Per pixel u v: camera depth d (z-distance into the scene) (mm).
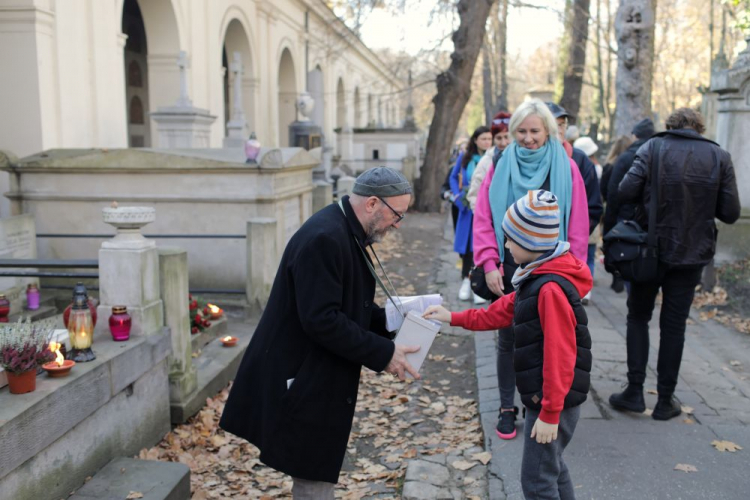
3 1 8914
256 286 6336
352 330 2422
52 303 6492
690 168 3773
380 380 5312
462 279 7887
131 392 3664
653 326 6012
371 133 25812
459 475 3543
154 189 6773
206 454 4066
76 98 10039
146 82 20188
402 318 2754
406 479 3494
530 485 2584
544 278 2473
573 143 7910
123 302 3787
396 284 8578
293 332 2527
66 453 3066
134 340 3721
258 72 20969
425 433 4309
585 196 3639
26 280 6148
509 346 3775
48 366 3059
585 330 2521
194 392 4453
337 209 2559
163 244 6844
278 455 2518
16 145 9148
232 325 6191
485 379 4934
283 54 24891
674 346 3949
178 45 14531
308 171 8133
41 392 2893
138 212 3795
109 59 11078
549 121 3570
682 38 38844
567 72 19344
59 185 6848
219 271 6844
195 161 6629
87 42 10422
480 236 3691
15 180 6879
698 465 3453
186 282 4363
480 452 3795
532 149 3592
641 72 10719
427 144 17609
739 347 5520
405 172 23406
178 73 14586
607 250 4031
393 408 4730
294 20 25094
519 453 3648
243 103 20672
